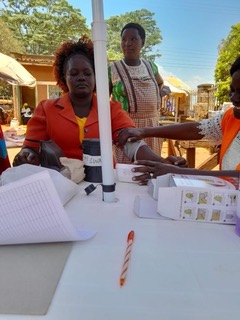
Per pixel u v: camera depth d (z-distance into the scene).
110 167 0.93
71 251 0.63
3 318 0.44
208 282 0.52
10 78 6.86
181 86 9.75
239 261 0.60
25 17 22.45
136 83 2.16
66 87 1.67
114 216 0.82
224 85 9.82
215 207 0.78
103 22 0.83
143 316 0.44
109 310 0.45
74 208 0.89
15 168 0.92
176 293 0.49
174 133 1.45
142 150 1.36
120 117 1.49
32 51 23.05
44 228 0.63
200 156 5.24
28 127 1.49
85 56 1.47
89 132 1.41
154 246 0.65
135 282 0.52
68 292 0.49
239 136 1.15
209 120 1.44
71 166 1.14
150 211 0.85
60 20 23.27
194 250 0.64
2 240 0.64
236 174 0.96
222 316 0.44
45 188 0.61
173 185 0.85
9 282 0.52
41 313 0.44
